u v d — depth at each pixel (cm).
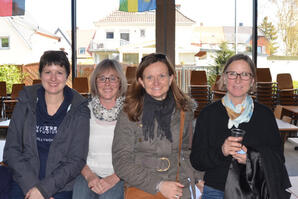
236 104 177
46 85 188
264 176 157
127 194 163
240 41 809
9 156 189
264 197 158
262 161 157
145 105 169
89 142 203
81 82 729
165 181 158
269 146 164
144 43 898
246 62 170
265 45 789
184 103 174
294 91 702
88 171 200
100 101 207
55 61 187
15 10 645
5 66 777
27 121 189
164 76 165
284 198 158
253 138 169
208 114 177
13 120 193
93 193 198
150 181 158
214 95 710
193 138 179
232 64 171
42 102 192
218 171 170
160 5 708
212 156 163
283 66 798
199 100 718
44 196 177
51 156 188
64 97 198
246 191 159
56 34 820
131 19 888
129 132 168
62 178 183
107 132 201
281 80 695
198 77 743
